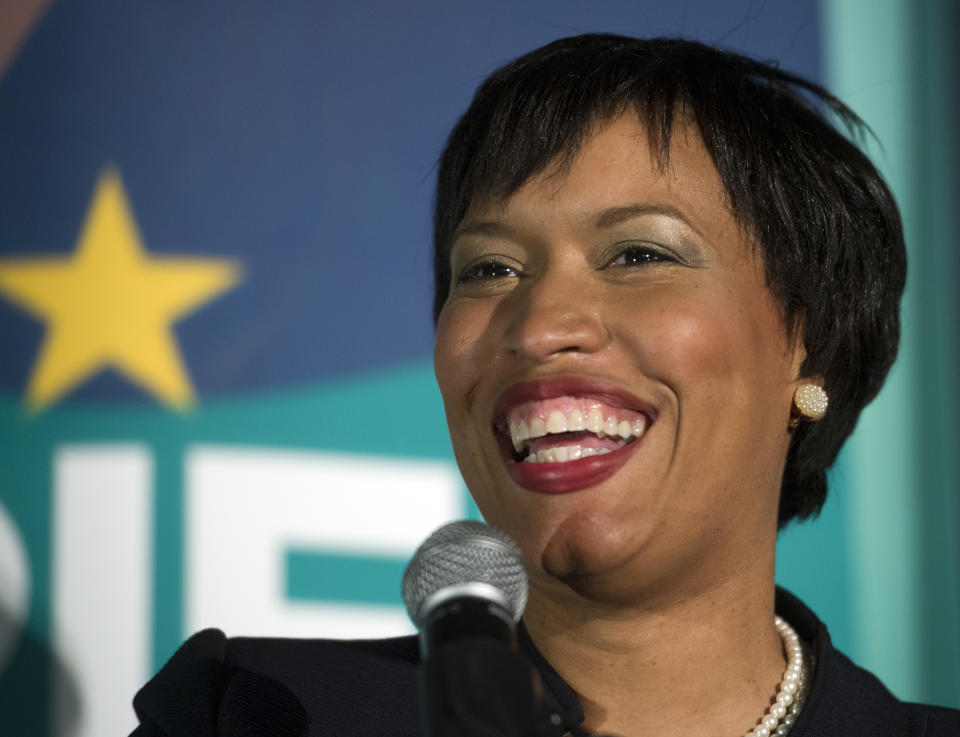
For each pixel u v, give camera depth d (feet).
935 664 25.55
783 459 15.33
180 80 25.03
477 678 8.78
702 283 14.15
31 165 24.44
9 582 23.30
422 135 25.59
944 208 26.48
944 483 25.96
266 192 25.03
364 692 14.70
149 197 24.71
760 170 14.84
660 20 26.22
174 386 24.32
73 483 23.79
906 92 26.61
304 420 24.66
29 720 23.04
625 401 13.83
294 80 25.34
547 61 15.40
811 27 26.50
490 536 10.45
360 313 25.07
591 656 14.44
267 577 24.14
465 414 14.62
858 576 25.49
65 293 24.30
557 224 14.37
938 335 26.22
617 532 13.52
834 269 15.43
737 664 14.57
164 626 23.71
